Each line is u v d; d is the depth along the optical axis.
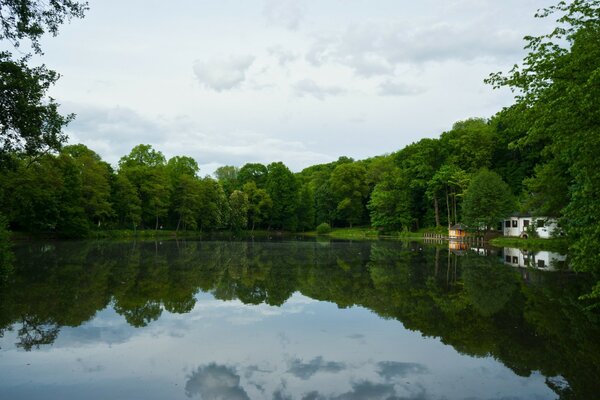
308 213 102.12
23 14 14.34
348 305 16.44
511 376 9.46
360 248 45.53
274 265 28.84
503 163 70.62
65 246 44.28
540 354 10.95
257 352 10.93
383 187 83.25
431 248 45.62
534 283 21.31
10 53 15.39
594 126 11.47
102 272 24.73
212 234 83.44
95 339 11.98
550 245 40.22
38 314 14.78
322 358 10.50
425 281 22.06
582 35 13.66
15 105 15.77
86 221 57.16
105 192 62.62
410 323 13.91
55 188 52.47
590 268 13.09
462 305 16.45
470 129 75.50
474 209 56.16
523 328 13.30
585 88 11.05
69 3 15.12
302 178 128.50
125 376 9.28
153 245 47.56
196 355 10.67
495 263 30.19
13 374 9.38
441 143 77.50
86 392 8.44
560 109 11.95
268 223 99.31
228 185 104.62
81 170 60.31
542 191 33.97
